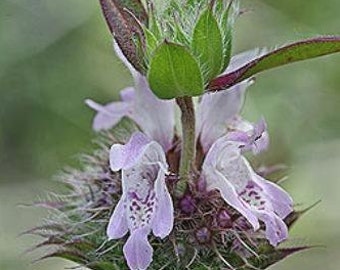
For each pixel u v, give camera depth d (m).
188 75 0.14
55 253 0.16
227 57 0.15
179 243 0.15
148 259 0.14
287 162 0.31
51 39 0.34
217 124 0.16
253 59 0.15
